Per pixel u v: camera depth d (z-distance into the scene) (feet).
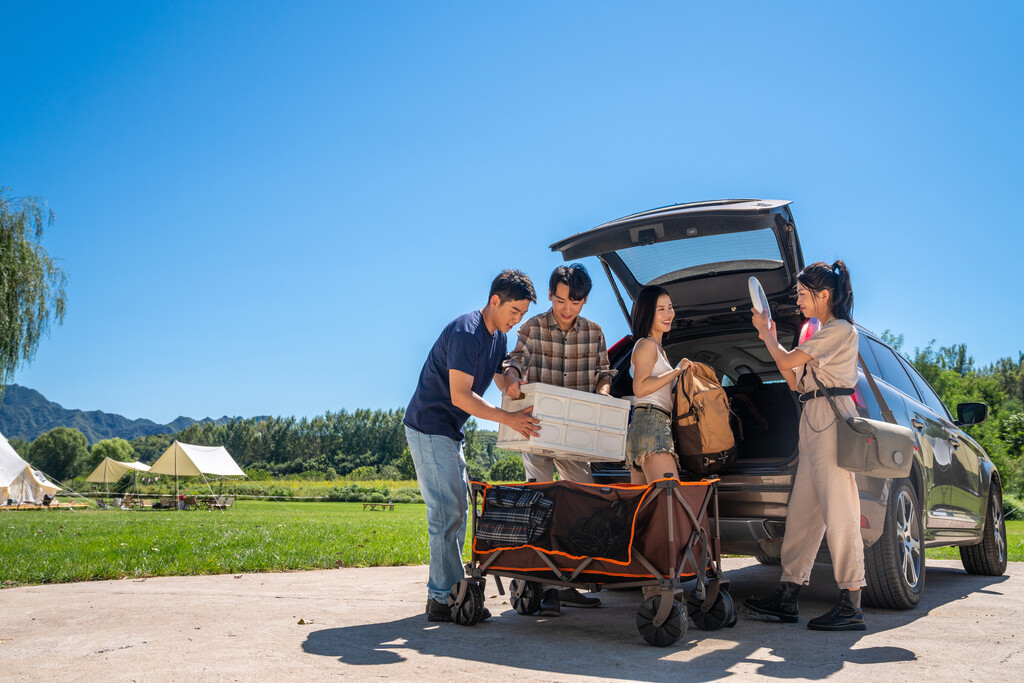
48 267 60.75
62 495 127.95
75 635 10.84
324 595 15.39
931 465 15.44
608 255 15.14
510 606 14.49
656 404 12.06
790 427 15.06
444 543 12.24
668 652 9.87
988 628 11.64
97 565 19.34
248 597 15.01
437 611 12.22
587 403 11.98
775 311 14.65
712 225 12.68
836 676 8.45
